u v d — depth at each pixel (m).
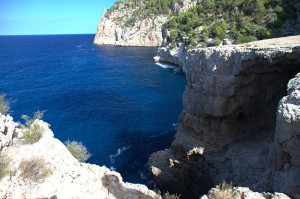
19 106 46.88
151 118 43.19
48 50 160.00
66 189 9.57
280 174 12.49
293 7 51.94
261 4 59.03
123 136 36.56
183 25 88.69
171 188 26.83
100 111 46.22
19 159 9.94
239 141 25.00
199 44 65.94
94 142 34.72
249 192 10.81
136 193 12.16
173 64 93.38
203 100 25.05
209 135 25.83
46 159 10.53
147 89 61.66
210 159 23.64
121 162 30.31
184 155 26.14
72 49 165.38
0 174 8.81
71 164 11.41
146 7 185.25
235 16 63.88
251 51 19.66
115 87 63.50
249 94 23.34
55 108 47.09
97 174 12.84
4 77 71.62
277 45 19.83
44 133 12.39
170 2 171.25
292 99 12.72
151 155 30.33
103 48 167.62
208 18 76.19
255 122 25.83
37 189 9.01
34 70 84.75
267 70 20.98
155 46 169.75
